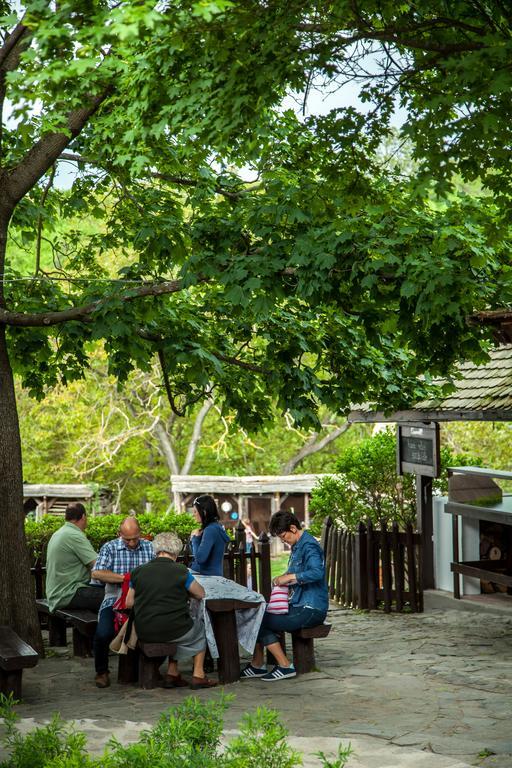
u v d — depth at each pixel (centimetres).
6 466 1087
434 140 682
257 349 1334
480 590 1403
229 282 920
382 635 1191
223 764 465
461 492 1345
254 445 3219
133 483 3597
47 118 958
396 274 891
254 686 901
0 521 1078
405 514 1585
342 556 1486
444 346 999
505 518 1220
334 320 1253
